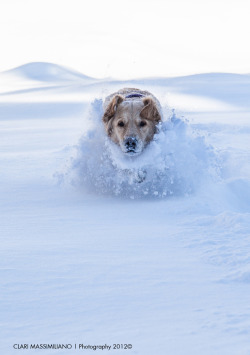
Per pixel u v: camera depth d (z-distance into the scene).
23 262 4.53
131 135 8.74
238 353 2.67
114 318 3.23
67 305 3.46
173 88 46.34
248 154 12.59
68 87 60.47
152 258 4.81
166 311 3.38
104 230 6.18
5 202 8.34
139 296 3.68
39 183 10.05
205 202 8.07
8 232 6.11
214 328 3.05
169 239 5.66
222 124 21.53
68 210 7.66
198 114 28.25
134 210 7.64
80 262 4.58
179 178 8.99
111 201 8.47
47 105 39.53
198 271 4.42
